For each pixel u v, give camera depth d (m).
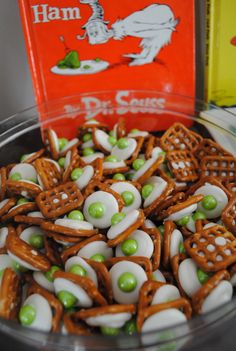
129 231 0.28
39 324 0.26
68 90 0.39
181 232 0.32
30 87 0.42
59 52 0.36
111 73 0.38
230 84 0.38
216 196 0.33
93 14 0.34
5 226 0.33
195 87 0.40
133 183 0.34
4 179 0.35
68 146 0.39
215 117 0.38
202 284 0.27
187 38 0.36
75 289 0.26
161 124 0.42
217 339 0.28
